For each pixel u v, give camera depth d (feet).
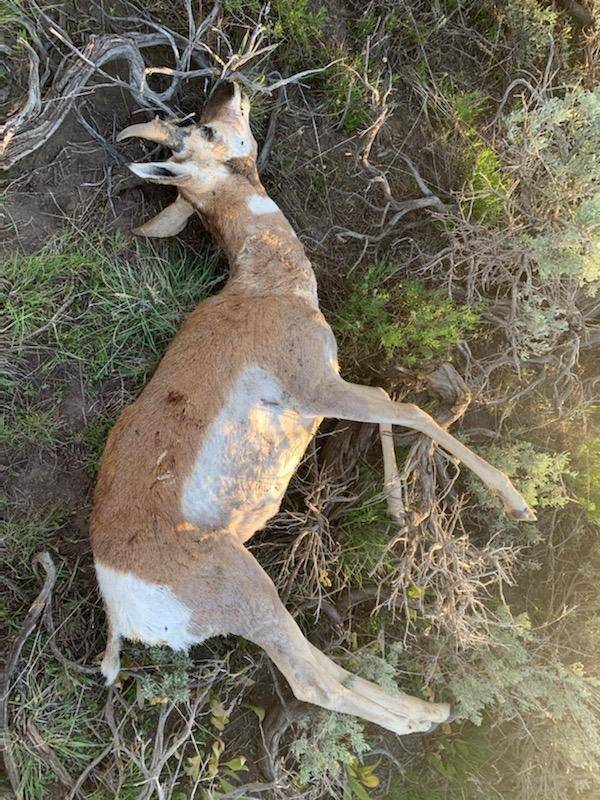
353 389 5.93
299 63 7.45
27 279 6.57
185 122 7.07
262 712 7.13
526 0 7.88
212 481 5.63
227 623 5.67
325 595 6.97
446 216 7.32
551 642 7.65
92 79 6.79
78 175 6.82
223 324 5.85
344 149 7.63
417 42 7.79
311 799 7.14
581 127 7.18
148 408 5.71
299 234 7.41
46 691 6.42
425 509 6.93
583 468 7.83
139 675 6.42
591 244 6.62
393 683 6.54
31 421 6.63
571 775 7.48
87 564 6.79
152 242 6.98
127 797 6.43
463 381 6.93
